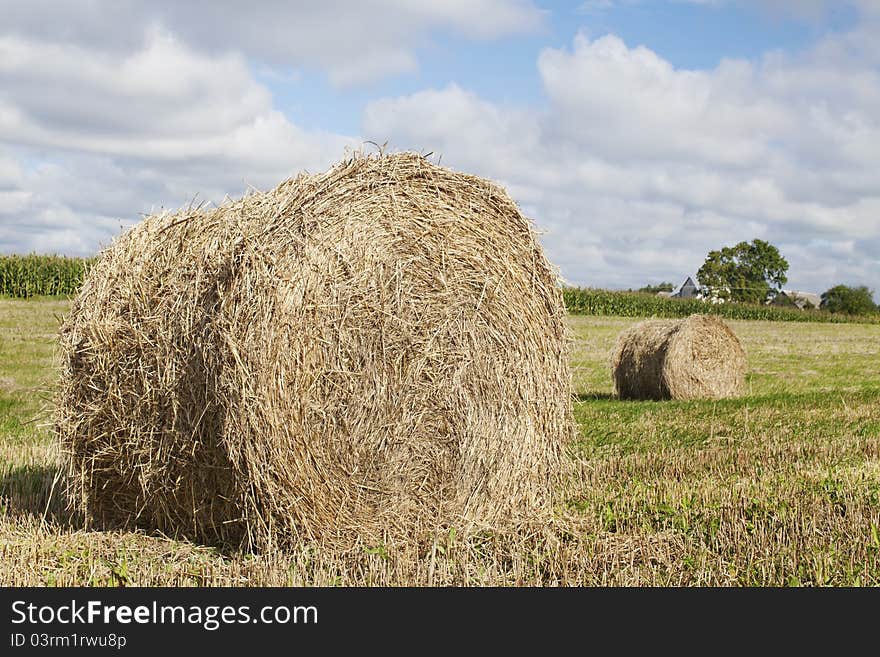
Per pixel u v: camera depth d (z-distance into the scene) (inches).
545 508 301.9
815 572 230.5
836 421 518.6
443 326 277.1
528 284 302.7
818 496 310.2
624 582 224.5
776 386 751.1
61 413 273.7
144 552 254.2
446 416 278.4
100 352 262.5
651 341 674.8
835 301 3710.6
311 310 244.5
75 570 231.8
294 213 246.7
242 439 235.5
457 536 269.6
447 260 278.8
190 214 263.6
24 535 263.3
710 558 241.1
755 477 349.1
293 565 235.8
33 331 874.1
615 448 422.3
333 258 251.4
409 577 227.9
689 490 321.4
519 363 298.0
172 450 253.0
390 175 267.4
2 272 1312.7
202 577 228.1
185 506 260.7
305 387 243.3
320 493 248.2
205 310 243.1
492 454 289.9
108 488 276.1
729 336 678.5
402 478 268.2
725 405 594.9
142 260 263.3
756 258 3823.8
